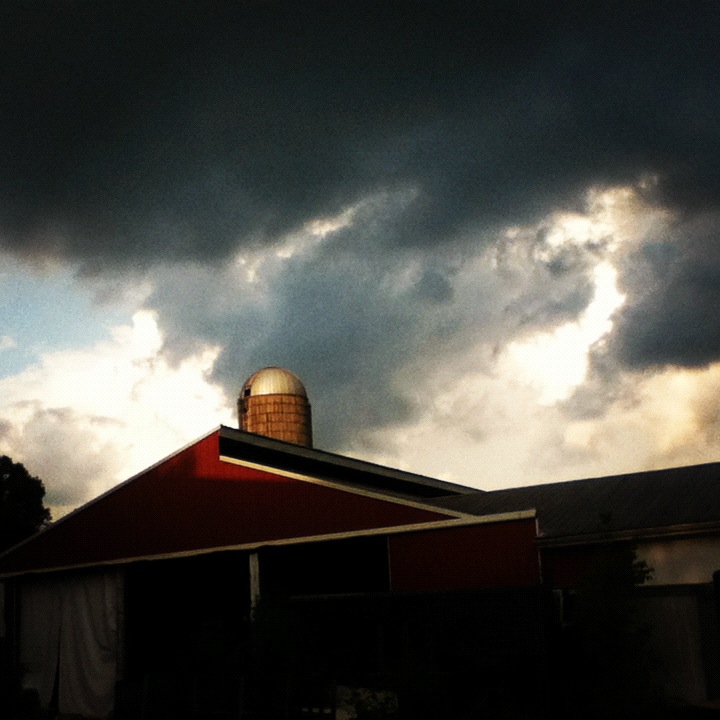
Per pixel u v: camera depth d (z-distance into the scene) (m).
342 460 26.14
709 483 20.31
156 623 22.81
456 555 17.36
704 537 17.55
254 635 14.58
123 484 22.55
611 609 13.12
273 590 15.45
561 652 13.12
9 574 24.23
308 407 34.19
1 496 47.12
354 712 13.78
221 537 20.55
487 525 17.14
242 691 14.55
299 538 19.34
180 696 15.44
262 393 33.50
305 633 14.65
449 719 12.49
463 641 13.56
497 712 12.48
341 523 18.84
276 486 19.98
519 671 12.91
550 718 12.47
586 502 20.98
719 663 13.84
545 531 18.86
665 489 20.59
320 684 14.05
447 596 13.88
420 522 17.86
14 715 22.20
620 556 13.61
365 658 14.48
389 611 14.39
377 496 18.52
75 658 22.80
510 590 13.31
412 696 12.62
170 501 21.64
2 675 23.31
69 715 21.67
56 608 23.53
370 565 21.86
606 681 12.87
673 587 13.83
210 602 23.23
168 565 22.77
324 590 22.58
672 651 13.58
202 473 21.27
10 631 24.22
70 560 23.11
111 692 21.73
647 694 12.95
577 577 18.17
